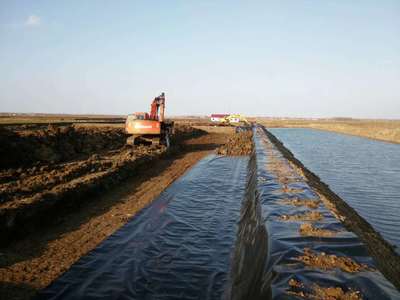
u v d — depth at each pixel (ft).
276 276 14.23
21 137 53.98
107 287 20.20
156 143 78.13
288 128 294.87
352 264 15.07
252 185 40.01
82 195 36.52
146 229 29.81
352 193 52.03
